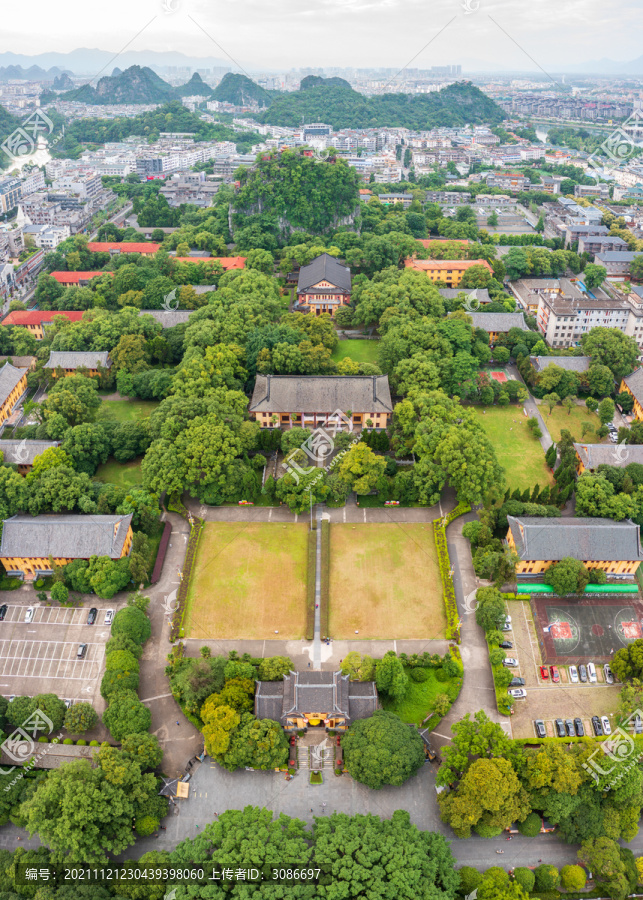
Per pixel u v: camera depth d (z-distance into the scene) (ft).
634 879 434.71
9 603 622.95
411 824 446.19
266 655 573.33
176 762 498.28
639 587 643.04
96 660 571.28
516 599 624.18
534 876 431.84
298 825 439.22
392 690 526.16
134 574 621.31
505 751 472.85
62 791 439.63
